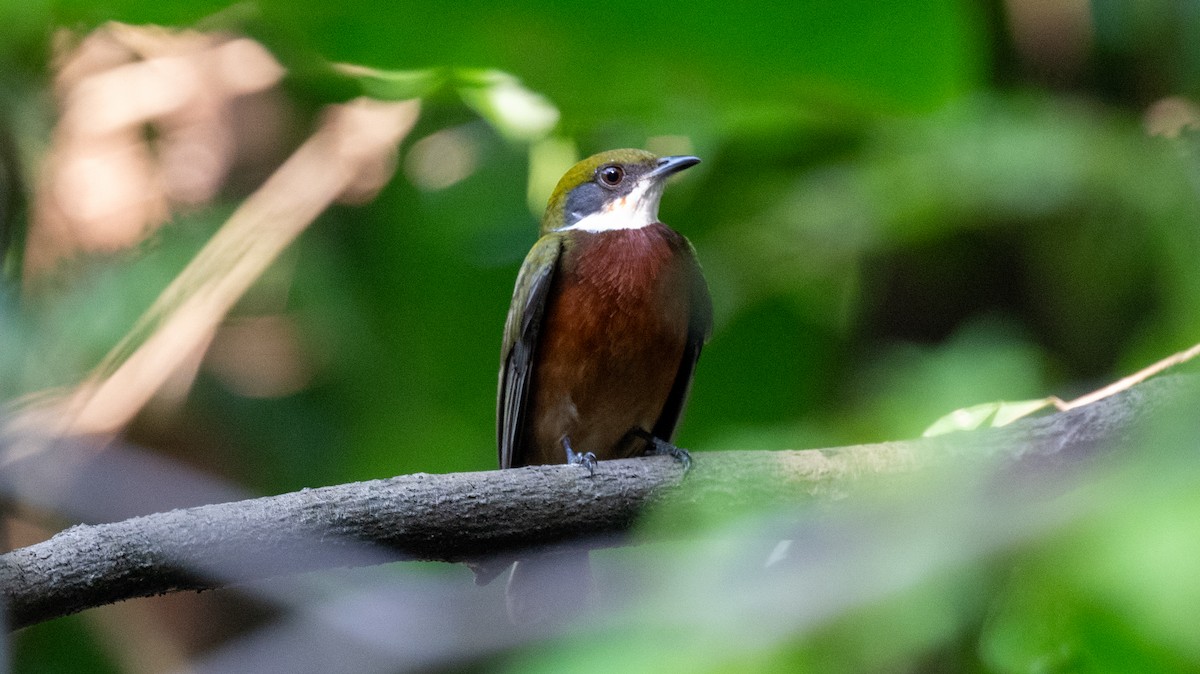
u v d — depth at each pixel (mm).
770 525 4188
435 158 13367
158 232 12336
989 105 10766
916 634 4020
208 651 11469
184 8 7648
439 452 12695
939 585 3873
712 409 11906
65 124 12164
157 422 11680
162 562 6039
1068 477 4000
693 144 11641
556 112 10867
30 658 11312
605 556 8297
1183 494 3525
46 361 11633
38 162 11883
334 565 6488
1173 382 6438
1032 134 10297
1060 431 6348
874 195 10844
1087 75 11023
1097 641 3754
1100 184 10078
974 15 10406
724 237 11859
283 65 10055
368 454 12727
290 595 10078
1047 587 3877
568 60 7539
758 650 3939
